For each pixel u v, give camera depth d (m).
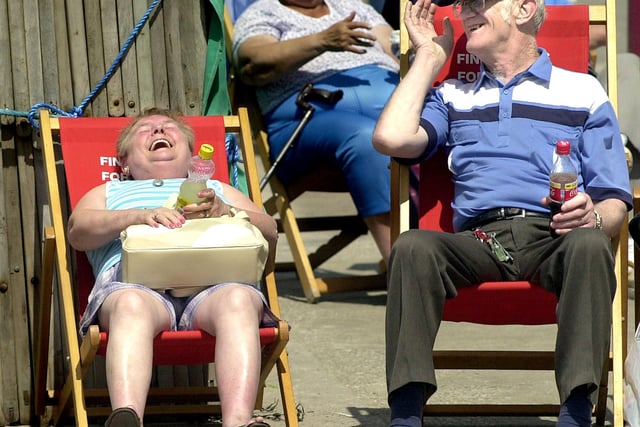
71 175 13.22
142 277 11.67
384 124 12.83
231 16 22.03
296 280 22.41
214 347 11.73
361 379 15.44
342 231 21.80
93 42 13.77
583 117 13.05
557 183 12.16
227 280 11.90
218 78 14.31
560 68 13.57
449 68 13.88
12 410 13.55
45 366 13.09
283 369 12.37
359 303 20.19
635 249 13.12
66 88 13.66
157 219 11.95
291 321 18.80
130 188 12.88
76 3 13.64
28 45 13.40
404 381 11.38
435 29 13.93
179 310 12.02
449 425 13.66
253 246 11.82
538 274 12.02
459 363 13.51
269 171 19.98
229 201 13.05
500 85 13.22
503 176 12.86
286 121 20.25
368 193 19.64
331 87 20.06
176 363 12.08
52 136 13.63
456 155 13.19
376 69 20.44
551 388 15.03
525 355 13.51
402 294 11.59
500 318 12.77
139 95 13.97
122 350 11.12
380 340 17.47
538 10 13.21
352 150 19.58
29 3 13.37
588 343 11.34
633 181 20.30
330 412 13.98
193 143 13.47
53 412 13.55
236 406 11.07
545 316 12.66
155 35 13.98
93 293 12.07
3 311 13.41
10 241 13.37
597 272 11.41
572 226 12.09
